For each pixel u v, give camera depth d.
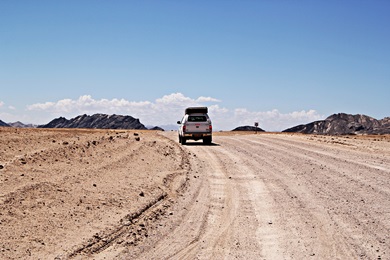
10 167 11.88
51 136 20.66
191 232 9.04
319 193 12.78
